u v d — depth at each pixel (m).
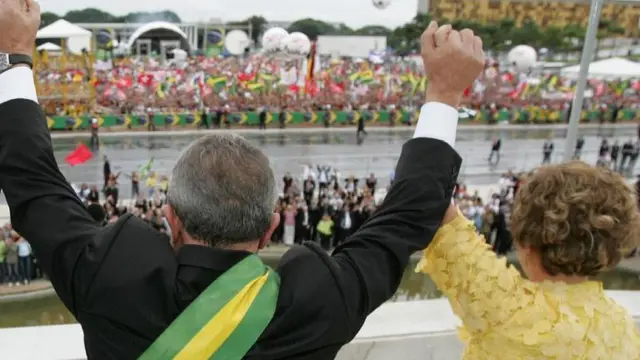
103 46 50.09
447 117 1.58
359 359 3.18
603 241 1.43
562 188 1.46
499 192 23.36
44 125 1.54
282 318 1.32
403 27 60.44
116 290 1.29
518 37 54.81
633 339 1.53
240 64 43.50
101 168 28.39
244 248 1.41
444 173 1.52
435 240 1.55
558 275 1.54
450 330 3.28
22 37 1.62
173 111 37.47
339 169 29.81
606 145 31.66
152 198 19.95
